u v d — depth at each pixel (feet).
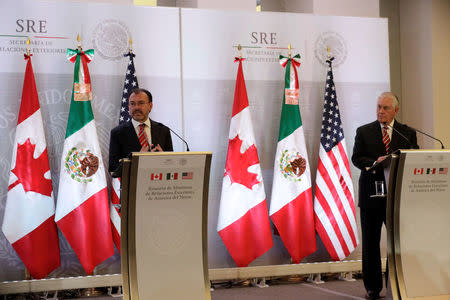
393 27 23.25
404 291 11.41
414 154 11.35
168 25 17.63
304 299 15.07
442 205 11.73
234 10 18.29
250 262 17.29
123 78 17.21
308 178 17.81
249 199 17.25
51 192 15.96
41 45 16.56
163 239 10.73
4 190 16.16
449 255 11.75
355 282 17.43
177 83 17.63
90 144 16.16
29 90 15.88
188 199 10.91
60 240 16.56
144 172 10.48
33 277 15.70
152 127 15.25
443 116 21.76
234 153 17.28
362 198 14.44
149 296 10.55
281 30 18.62
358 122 19.22
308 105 18.74
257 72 18.37
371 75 19.40
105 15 17.11
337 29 19.12
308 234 17.70
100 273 16.80
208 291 11.00
